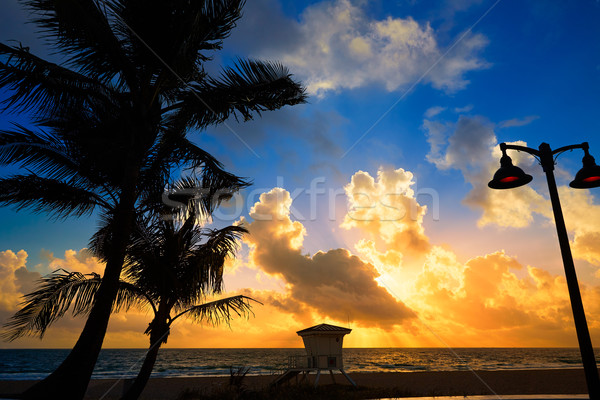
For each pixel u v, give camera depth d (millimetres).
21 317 8000
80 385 6473
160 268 9859
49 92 7477
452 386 23266
